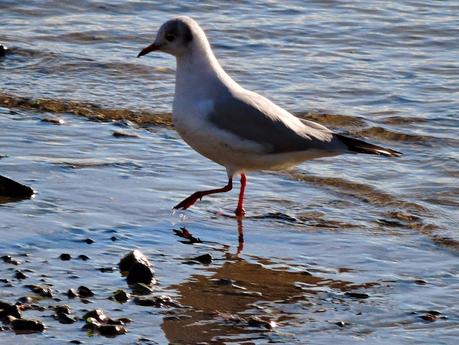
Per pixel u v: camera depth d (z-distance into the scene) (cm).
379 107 1812
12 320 1013
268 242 1270
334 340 1012
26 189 1362
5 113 1716
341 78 1959
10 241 1219
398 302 1103
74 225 1277
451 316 1069
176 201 1384
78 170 1462
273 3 2398
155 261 1196
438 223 1340
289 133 1341
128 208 1346
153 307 1071
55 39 2142
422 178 1503
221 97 1338
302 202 1411
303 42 2167
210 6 2378
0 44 2042
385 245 1265
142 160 1526
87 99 1809
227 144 1335
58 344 984
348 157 1578
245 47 2130
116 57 2042
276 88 1903
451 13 2342
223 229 1307
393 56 2094
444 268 1198
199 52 1345
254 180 1487
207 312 1068
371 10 2356
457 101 1838
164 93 1862
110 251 1209
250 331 1027
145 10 2348
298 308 1088
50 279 1123
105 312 1054
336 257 1229
